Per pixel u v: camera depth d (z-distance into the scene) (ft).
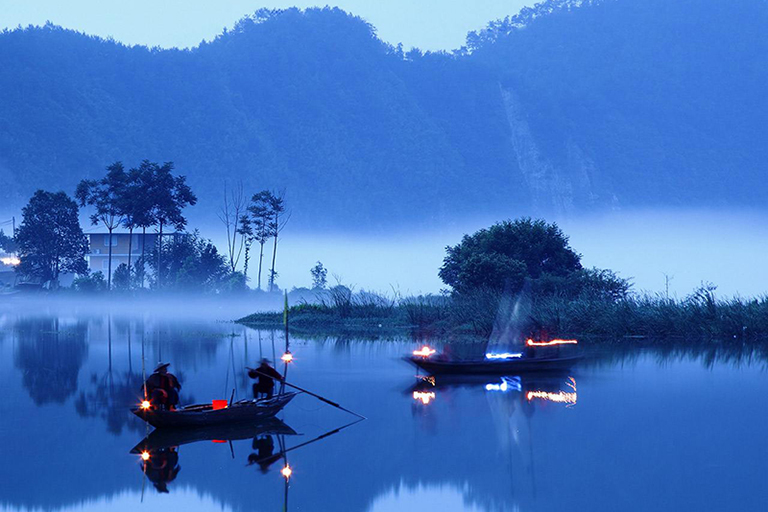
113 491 66.74
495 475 70.49
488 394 109.91
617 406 99.76
